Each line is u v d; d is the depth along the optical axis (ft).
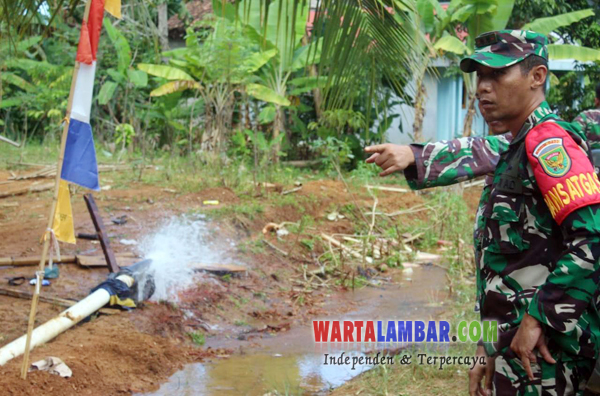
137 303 19.06
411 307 22.36
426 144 8.78
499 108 8.21
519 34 8.18
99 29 13.89
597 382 7.76
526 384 7.95
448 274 26.35
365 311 22.02
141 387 15.33
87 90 13.87
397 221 32.63
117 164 37.88
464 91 49.93
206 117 39.50
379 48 16.43
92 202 20.07
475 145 8.85
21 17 18.33
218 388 15.56
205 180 32.99
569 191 7.43
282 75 43.60
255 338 19.38
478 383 8.93
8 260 20.83
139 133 44.27
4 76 45.50
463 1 33.58
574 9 44.06
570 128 7.94
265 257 25.58
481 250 8.61
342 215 31.91
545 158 7.66
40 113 45.29
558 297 7.44
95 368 15.21
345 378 16.30
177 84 39.01
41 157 39.34
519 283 8.00
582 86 49.19
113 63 49.11
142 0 24.99
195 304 20.48
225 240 25.96
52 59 51.01
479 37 8.46
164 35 51.08
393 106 50.67
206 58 37.83
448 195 34.63
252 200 30.50
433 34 35.68
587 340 7.72
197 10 56.49
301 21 38.37
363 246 27.35
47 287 19.63
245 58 36.94
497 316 8.21
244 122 42.83
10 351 14.92
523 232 7.98
